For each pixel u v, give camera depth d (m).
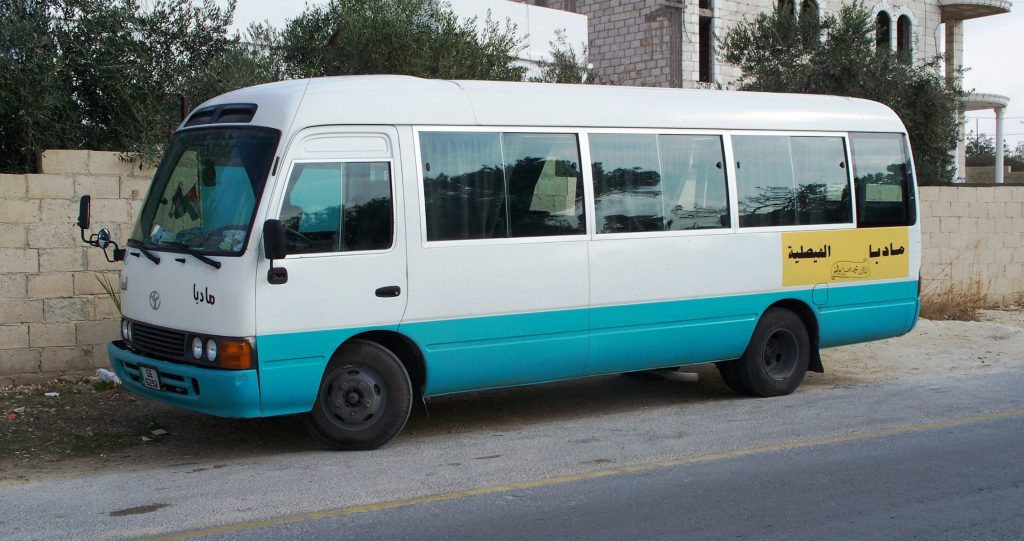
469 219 7.92
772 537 5.58
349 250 7.38
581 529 5.71
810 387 10.64
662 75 26.75
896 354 12.81
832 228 10.03
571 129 8.48
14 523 5.80
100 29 11.04
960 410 9.26
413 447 7.82
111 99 11.20
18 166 10.72
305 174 7.23
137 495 6.43
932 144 19.66
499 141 8.10
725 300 9.34
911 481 6.80
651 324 8.89
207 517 5.90
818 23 19.91
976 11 32.62
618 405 9.68
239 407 6.99
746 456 7.48
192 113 8.24
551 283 8.30
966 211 17.58
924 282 17.23
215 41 12.05
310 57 13.54
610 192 8.67
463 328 7.89
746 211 9.48
